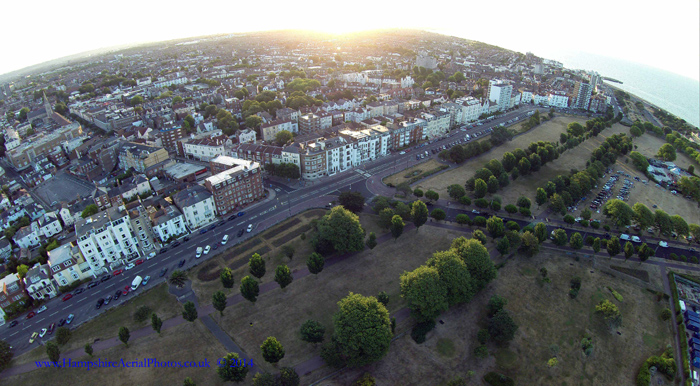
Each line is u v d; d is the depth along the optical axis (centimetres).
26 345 15450
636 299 17525
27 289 17338
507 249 19100
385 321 14162
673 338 15712
